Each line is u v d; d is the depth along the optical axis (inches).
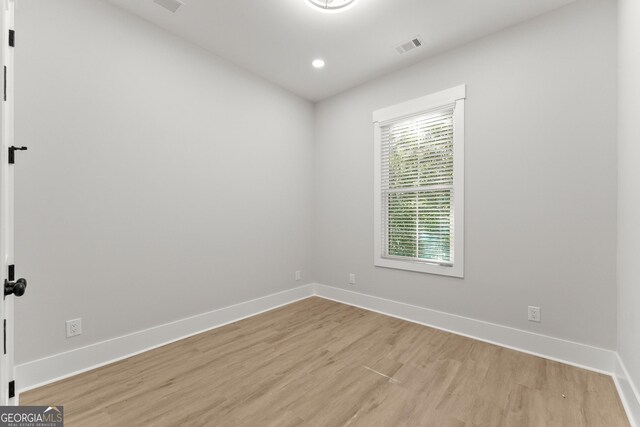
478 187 103.7
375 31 100.6
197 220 110.0
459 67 108.4
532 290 93.0
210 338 104.3
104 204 87.3
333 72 128.9
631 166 66.5
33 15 75.3
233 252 122.0
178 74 104.8
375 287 134.3
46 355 77.2
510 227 97.1
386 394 71.8
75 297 82.0
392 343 99.8
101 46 87.0
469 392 72.5
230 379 78.3
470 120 105.6
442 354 91.9
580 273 85.1
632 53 65.9
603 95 81.8
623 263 73.4
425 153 119.0
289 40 106.5
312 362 87.2
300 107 152.3
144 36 96.2
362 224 139.4
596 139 82.7
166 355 91.6
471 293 105.6
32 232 75.2
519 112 95.3
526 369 82.8
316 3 87.9
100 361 85.8
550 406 67.1
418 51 112.4
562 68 88.0
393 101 127.6
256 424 61.9
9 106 51.2
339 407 67.1
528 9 89.5
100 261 86.6
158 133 99.4
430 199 118.0
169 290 102.1
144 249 96.0
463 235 107.1
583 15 84.8
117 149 90.0
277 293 140.3
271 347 97.2
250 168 128.7
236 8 90.3
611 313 80.5
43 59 76.7
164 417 63.8
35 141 75.5
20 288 40.9
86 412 65.2
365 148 138.0
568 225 87.0
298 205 151.2
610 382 76.1
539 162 91.7
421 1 86.2
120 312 90.7
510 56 97.2
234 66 122.6
